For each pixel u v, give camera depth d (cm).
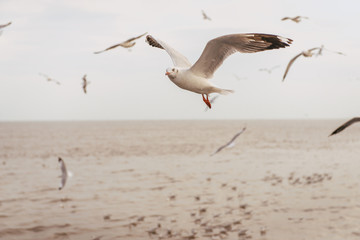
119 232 1625
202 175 3192
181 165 3888
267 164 3919
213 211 1919
